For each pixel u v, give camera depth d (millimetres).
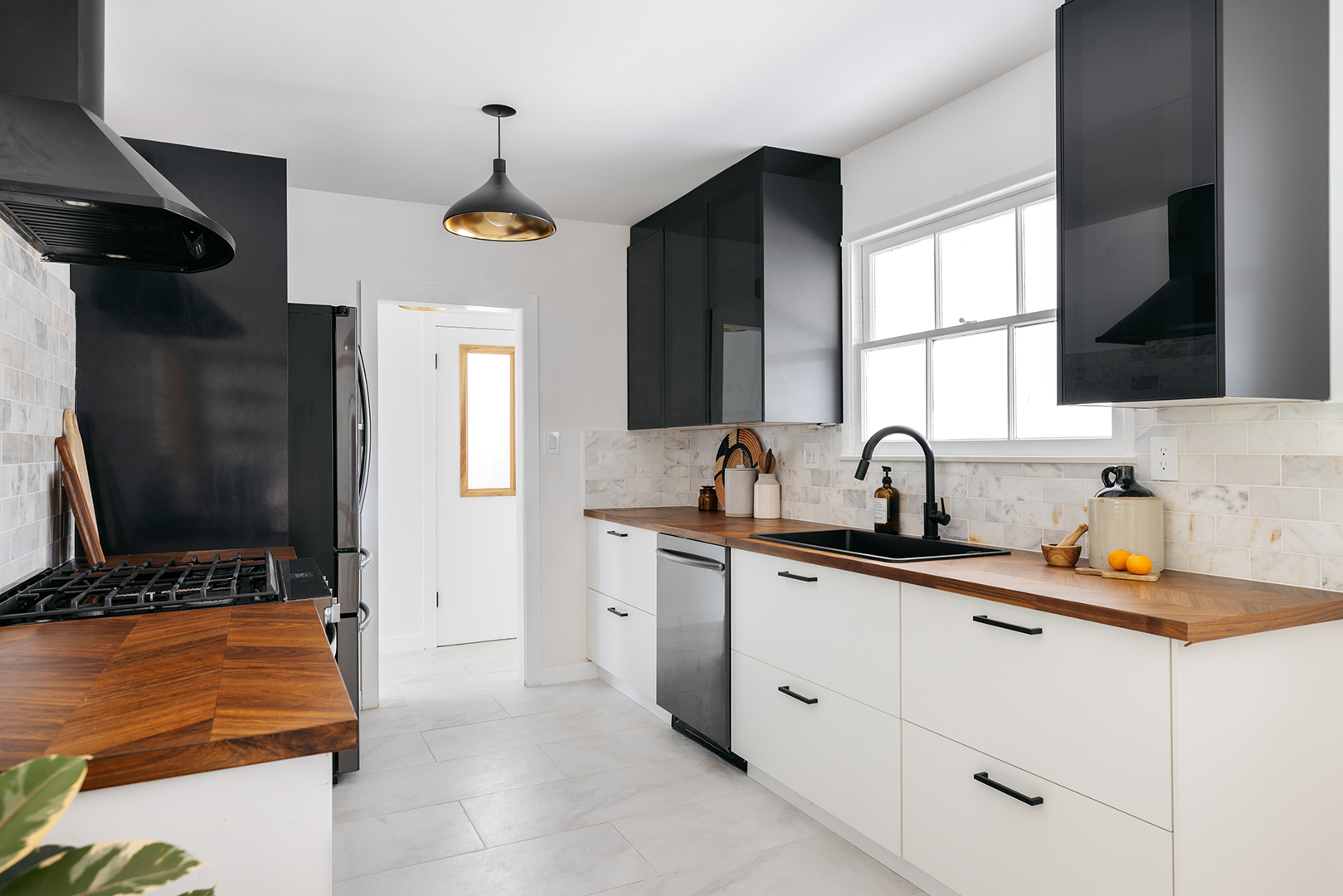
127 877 631
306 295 3609
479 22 2184
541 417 4078
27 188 1462
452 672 4254
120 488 2475
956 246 2754
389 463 4688
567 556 4129
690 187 3613
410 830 2439
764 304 3074
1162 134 1735
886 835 2133
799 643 2475
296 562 2318
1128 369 1805
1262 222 1670
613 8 2123
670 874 2186
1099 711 1575
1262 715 1560
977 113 2605
